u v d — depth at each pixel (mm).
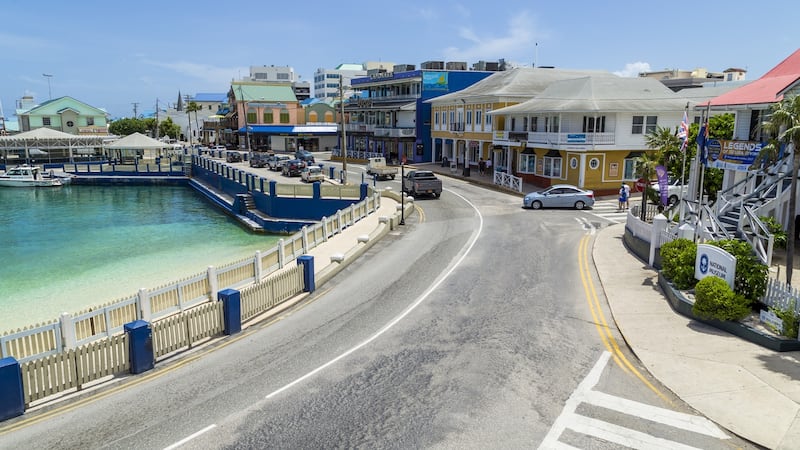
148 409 10578
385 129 68688
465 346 13109
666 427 9352
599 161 38719
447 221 30500
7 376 10328
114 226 37938
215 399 10883
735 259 13609
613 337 13477
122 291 22000
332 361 12539
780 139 14664
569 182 39656
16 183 61656
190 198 53000
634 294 16578
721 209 21219
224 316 14594
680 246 16750
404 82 68000
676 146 25922
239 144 106438
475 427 9531
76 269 25844
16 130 114250
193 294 16703
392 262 21688
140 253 29203
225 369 12352
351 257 21938
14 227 37594
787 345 11914
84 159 76688
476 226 28609
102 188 61438
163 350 13141
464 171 50750
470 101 52688
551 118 41000
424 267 20672
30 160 71875
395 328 14492
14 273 25203
